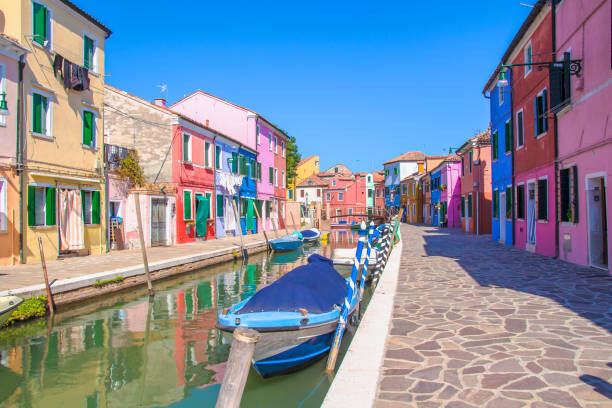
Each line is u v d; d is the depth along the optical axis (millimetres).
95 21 17328
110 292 11797
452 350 4879
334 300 7297
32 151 14250
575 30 11758
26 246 13906
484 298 7668
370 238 8570
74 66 15922
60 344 7875
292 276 7633
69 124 16016
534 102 15234
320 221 48938
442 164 40688
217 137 27594
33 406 5500
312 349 6340
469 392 3742
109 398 5723
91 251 17078
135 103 23328
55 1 15281
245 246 21812
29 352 7453
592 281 9094
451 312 6691
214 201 27016
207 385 6094
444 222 40656
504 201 20156
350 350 4871
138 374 6492
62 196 15469
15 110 13648
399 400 3629
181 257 16094
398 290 8719
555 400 3523
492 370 4230
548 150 13984
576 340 5074
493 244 20016
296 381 6012
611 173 9859
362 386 3850
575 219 11977
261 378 6098
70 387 6066
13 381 6262
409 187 58781
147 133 23203
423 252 16750
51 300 9773
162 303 11242
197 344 7867
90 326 9023
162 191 21344
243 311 6496
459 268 11773
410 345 5109
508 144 19109
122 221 19828
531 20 14844
